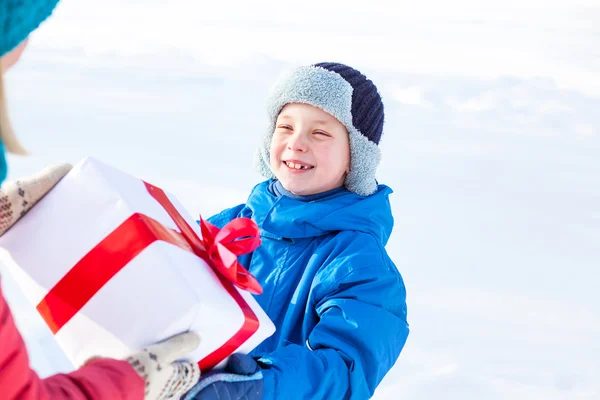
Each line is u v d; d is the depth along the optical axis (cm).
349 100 169
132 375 95
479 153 493
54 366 197
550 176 464
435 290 303
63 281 109
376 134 178
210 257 122
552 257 349
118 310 105
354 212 170
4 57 88
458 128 544
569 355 263
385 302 157
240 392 118
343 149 173
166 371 100
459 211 393
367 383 149
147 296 105
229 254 118
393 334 155
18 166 364
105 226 109
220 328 111
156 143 440
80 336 107
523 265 337
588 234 382
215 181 388
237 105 541
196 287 107
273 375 132
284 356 139
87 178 113
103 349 105
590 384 245
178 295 104
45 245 111
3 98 87
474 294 303
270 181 187
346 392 144
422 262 328
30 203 113
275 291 166
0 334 83
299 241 170
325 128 170
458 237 359
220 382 114
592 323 289
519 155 498
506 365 252
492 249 350
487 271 326
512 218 392
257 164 189
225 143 456
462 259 335
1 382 84
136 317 104
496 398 232
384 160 460
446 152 488
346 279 156
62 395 89
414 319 278
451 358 254
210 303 107
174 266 106
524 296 307
